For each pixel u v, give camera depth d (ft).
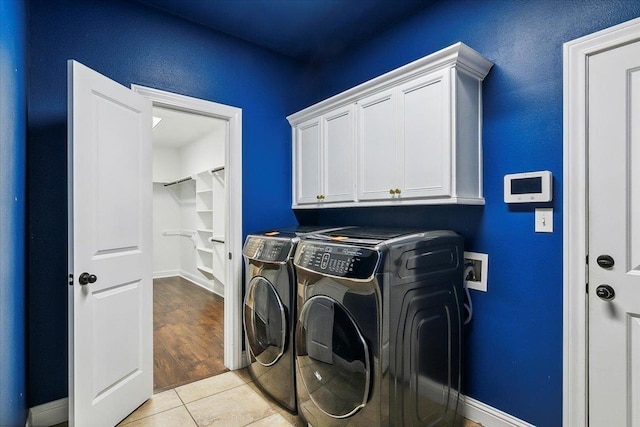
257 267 7.36
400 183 6.50
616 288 4.75
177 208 21.77
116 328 6.29
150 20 7.54
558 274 5.29
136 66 7.33
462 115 5.83
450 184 5.69
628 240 4.67
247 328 7.79
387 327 4.78
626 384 4.69
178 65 7.92
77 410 5.42
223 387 7.57
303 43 9.17
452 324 5.90
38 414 6.16
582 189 5.04
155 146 20.63
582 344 5.05
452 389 5.90
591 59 4.97
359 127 7.41
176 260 21.75
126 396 6.46
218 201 16.37
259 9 7.71
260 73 9.34
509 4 5.89
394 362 4.86
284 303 6.53
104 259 6.05
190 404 6.89
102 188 6.04
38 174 6.22
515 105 5.80
